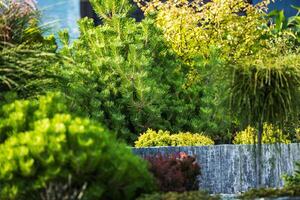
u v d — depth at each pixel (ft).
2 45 34.78
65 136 26.27
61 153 26.07
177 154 34.83
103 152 26.61
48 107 30.07
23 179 26.48
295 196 31.12
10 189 26.35
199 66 54.08
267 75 34.94
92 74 51.90
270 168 42.04
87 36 55.11
